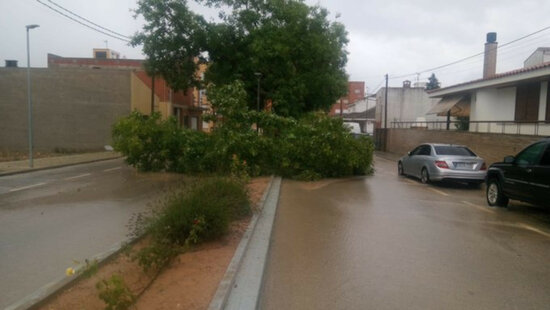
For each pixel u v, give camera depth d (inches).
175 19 1087.6
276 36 1042.7
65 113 1221.7
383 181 673.0
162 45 1090.7
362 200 476.4
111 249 249.9
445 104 1150.3
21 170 730.2
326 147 669.9
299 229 330.6
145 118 743.1
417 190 568.4
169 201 288.0
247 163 647.1
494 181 441.4
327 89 1143.6
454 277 222.8
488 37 1128.2
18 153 1131.3
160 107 1448.1
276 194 495.8
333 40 1107.9
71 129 1224.2
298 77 1072.2
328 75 1107.3
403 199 487.2
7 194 504.1
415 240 298.7
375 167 960.9
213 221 268.1
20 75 1210.6
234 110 654.5
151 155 724.0
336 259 253.4
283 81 1066.1
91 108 1224.8
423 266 240.8
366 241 295.1
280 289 205.8
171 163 722.8
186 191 328.2
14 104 1212.5
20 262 245.8
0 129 1216.2
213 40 1083.9
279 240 296.8
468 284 212.8
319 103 1180.5
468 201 477.7
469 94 1074.1
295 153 668.7
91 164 906.7
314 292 201.9
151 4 1077.1
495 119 940.6
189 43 1106.7
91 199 468.4
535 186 367.6
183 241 259.9
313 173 671.1
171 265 223.6
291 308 184.2
